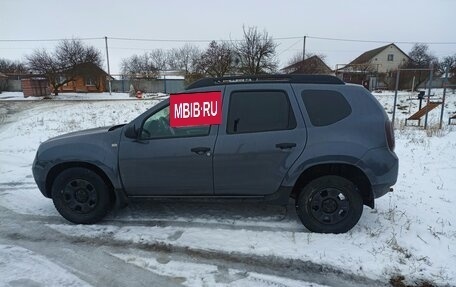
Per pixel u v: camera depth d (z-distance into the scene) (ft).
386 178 13.78
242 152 14.06
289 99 14.12
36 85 135.85
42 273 11.79
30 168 25.48
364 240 13.67
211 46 124.47
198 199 14.89
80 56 147.13
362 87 14.46
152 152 14.57
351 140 13.69
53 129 45.70
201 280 11.37
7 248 13.55
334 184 13.96
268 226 15.11
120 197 15.25
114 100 115.65
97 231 14.90
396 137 37.06
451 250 12.96
